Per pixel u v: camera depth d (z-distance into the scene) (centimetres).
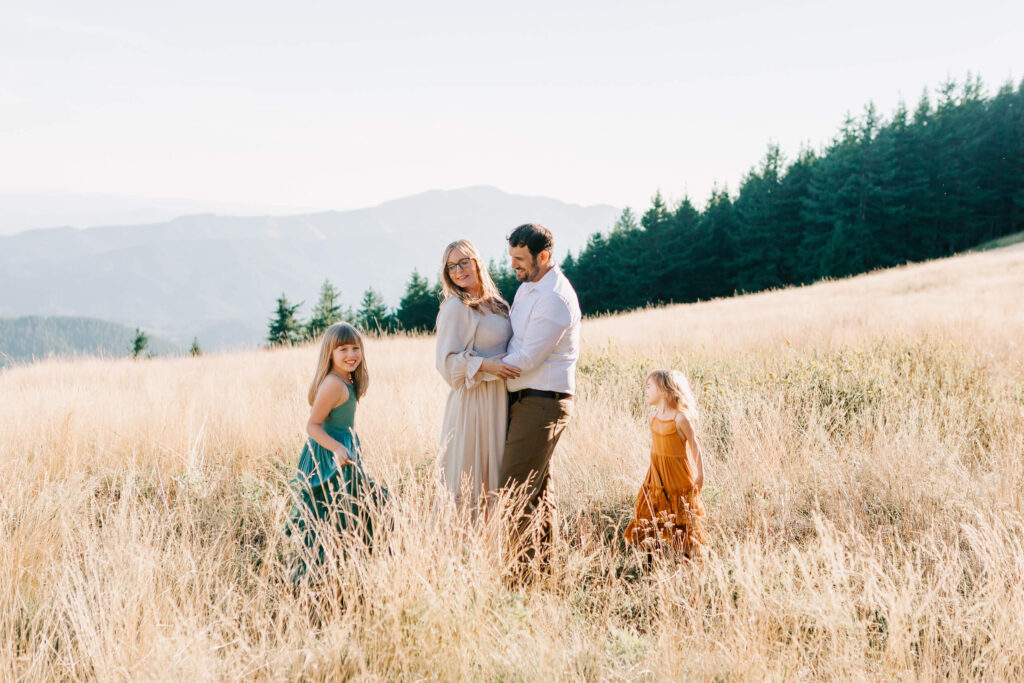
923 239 5288
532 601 313
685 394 393
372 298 6600
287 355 1316
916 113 6097
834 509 421
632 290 5650
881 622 295
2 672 246
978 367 708
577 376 812
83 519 375
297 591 313
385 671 251
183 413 634
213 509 415
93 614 271
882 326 1237
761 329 1369
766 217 5550
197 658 239
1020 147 5469
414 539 302
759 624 265
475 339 374
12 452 517
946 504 407
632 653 275
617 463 504
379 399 691
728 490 452
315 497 358
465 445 373
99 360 1195
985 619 282
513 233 367
